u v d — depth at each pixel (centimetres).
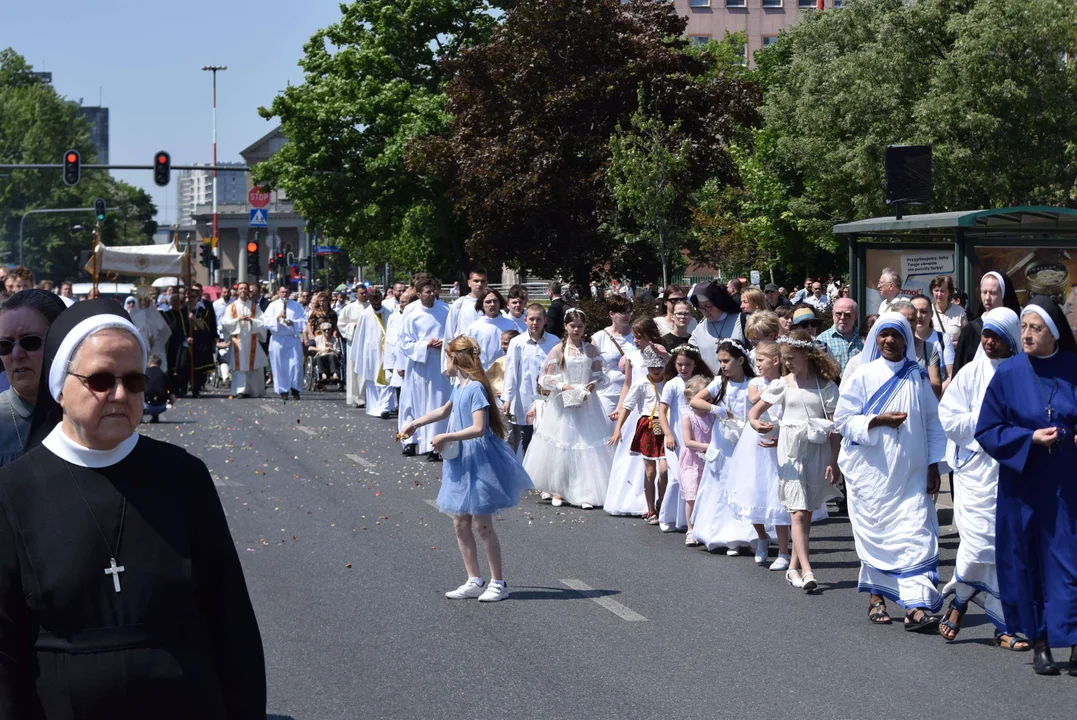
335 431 2067
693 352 1166
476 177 3738
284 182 4891
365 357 2331
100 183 11756
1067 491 732
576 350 1345
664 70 3662
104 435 337
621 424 1286
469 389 903
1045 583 730
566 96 3572
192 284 2864
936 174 4078
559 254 3784
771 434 995
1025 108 4041
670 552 1099
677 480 1191
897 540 830
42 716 327
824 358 938
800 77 5038
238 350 2828
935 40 4400
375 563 1040
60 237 10606
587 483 1341
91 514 333
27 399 519
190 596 339
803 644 793
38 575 328
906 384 834
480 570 1012
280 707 667
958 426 795
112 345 338
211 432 2038
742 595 931
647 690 695
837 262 5303
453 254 5053
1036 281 1521
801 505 941
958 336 1262
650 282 3912
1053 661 741
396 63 4916
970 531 791
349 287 4531
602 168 3516
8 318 512
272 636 813
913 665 747
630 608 888
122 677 327
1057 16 3988
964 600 807
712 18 8425
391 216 4900
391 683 711
